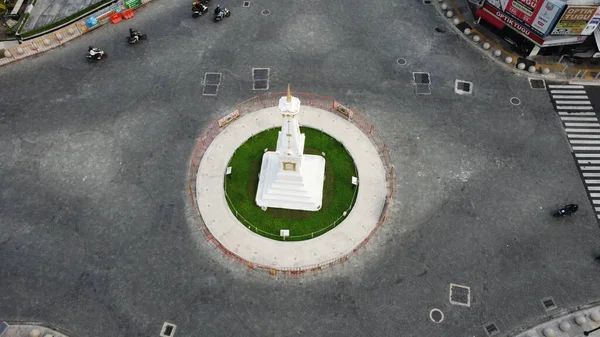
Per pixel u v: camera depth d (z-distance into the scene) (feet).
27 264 158.81
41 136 189.16
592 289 154.51
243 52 218.18
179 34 224.74
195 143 187.83
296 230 165.58
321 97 202.08
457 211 170.60
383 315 149.07
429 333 146.20
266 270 157.28
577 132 191.52
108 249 161.89
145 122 193.77
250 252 160.56
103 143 187.42
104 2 236.22
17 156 183.73
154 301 151.64
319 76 209.67
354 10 236.22
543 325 147.54
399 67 212.84
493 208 171.53
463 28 227.61
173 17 231.71
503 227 167.22
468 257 160.66
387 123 193.77
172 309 150.10
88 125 192.65
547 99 201.77
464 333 146.30
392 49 219.82
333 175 178.91
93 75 208.54
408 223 167.63
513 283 155.53
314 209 169.89
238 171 179.73
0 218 168.45
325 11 235.81
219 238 163.53
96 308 150.51
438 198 173.58
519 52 216.74
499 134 191.01
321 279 155.74
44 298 152.35
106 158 183.32
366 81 208.03
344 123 192.95
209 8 235.81
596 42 202.59
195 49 219.00
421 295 152.87
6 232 165.37
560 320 148.25
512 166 182.09
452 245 163.12
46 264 158.81
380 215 168.86
